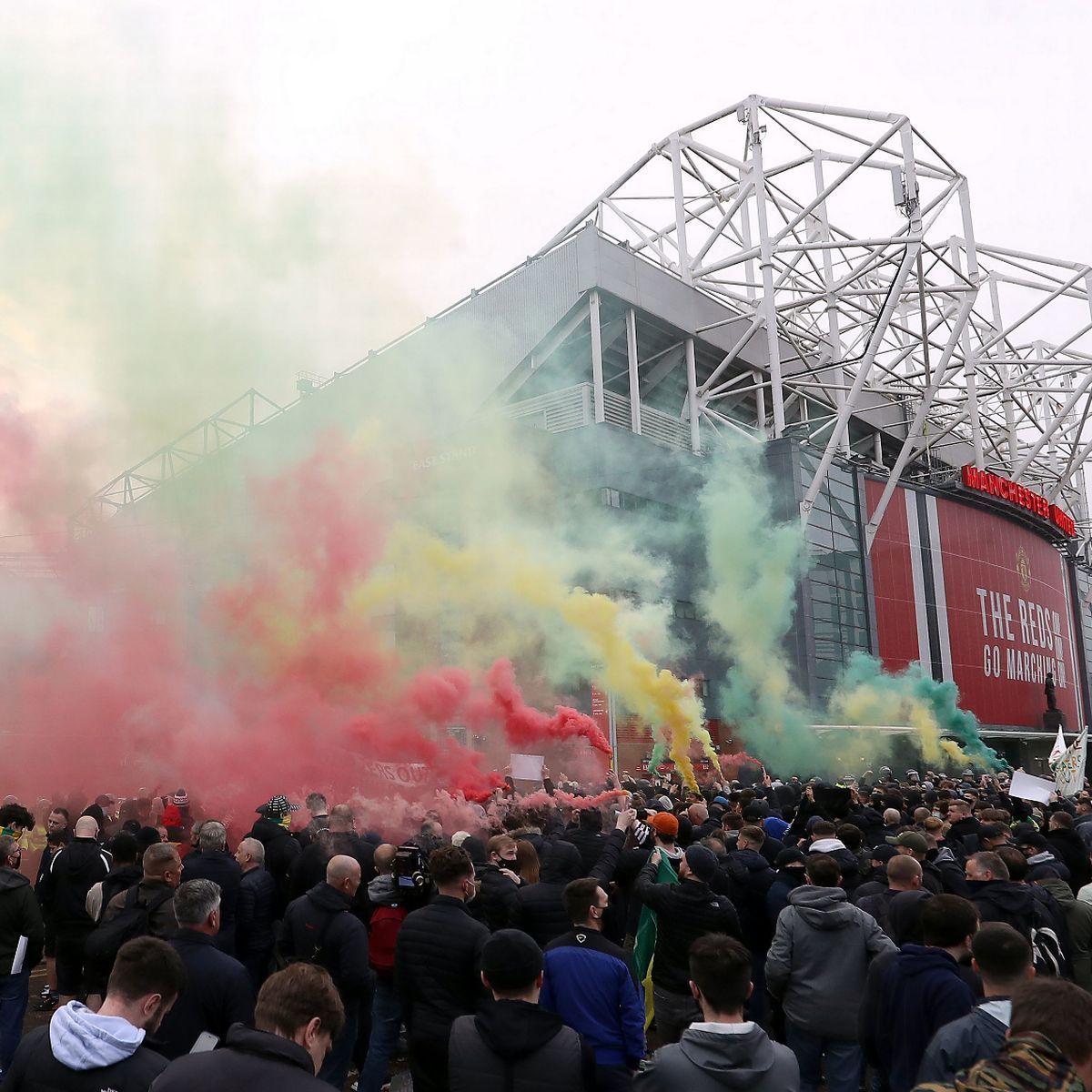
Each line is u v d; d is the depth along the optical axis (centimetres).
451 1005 589
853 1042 650
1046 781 1331
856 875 857
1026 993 310
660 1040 696
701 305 4800
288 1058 332
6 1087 368
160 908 602
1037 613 6675
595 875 780
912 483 5675
